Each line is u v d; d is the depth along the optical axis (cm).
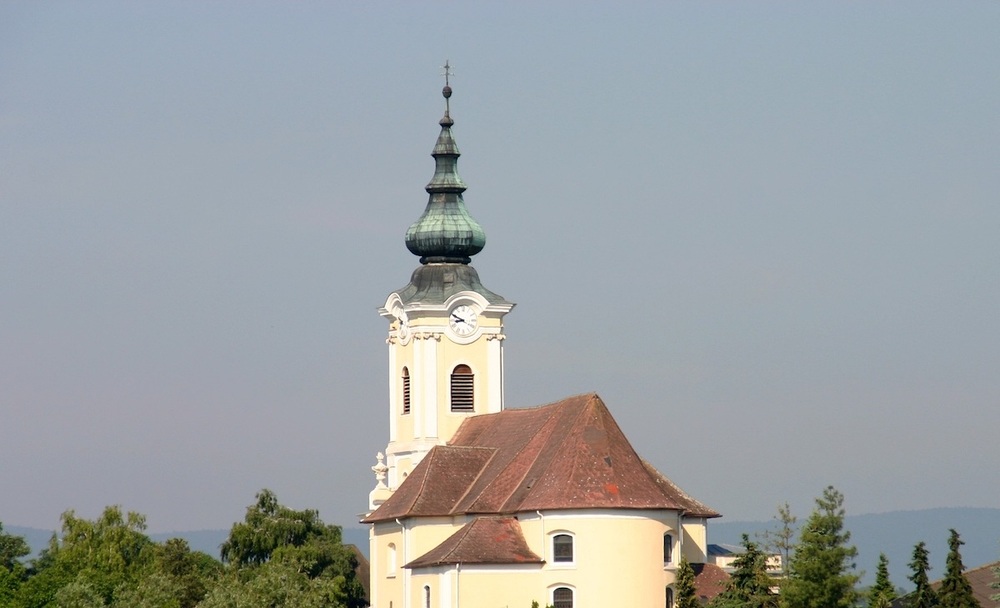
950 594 19688
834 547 19075
